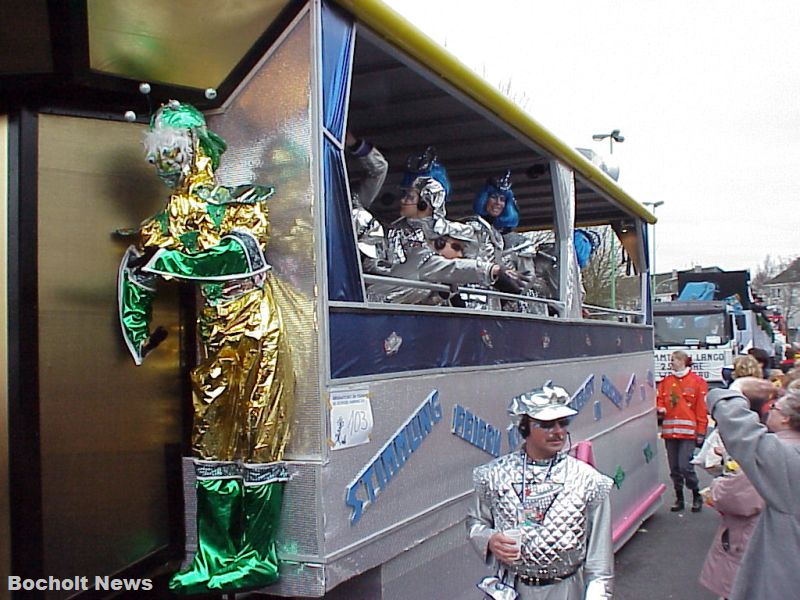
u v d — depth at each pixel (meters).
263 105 3.29
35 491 2.83
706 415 10.05
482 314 4.70
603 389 7.36
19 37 2.79
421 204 5.24
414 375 3.84
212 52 3.15
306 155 3.20
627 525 7.75
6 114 2.91
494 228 6.19
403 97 5.00
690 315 22.03
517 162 6.63
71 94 3.06
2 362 2.85
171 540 3.35
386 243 4.97
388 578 3.59
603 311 7.68
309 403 3.13
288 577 3.11
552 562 3.26
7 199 2.87
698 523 9.42
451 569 4.17
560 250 6.43
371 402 3.45
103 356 3.11
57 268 2.96
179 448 3.40
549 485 3.32
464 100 4.76
